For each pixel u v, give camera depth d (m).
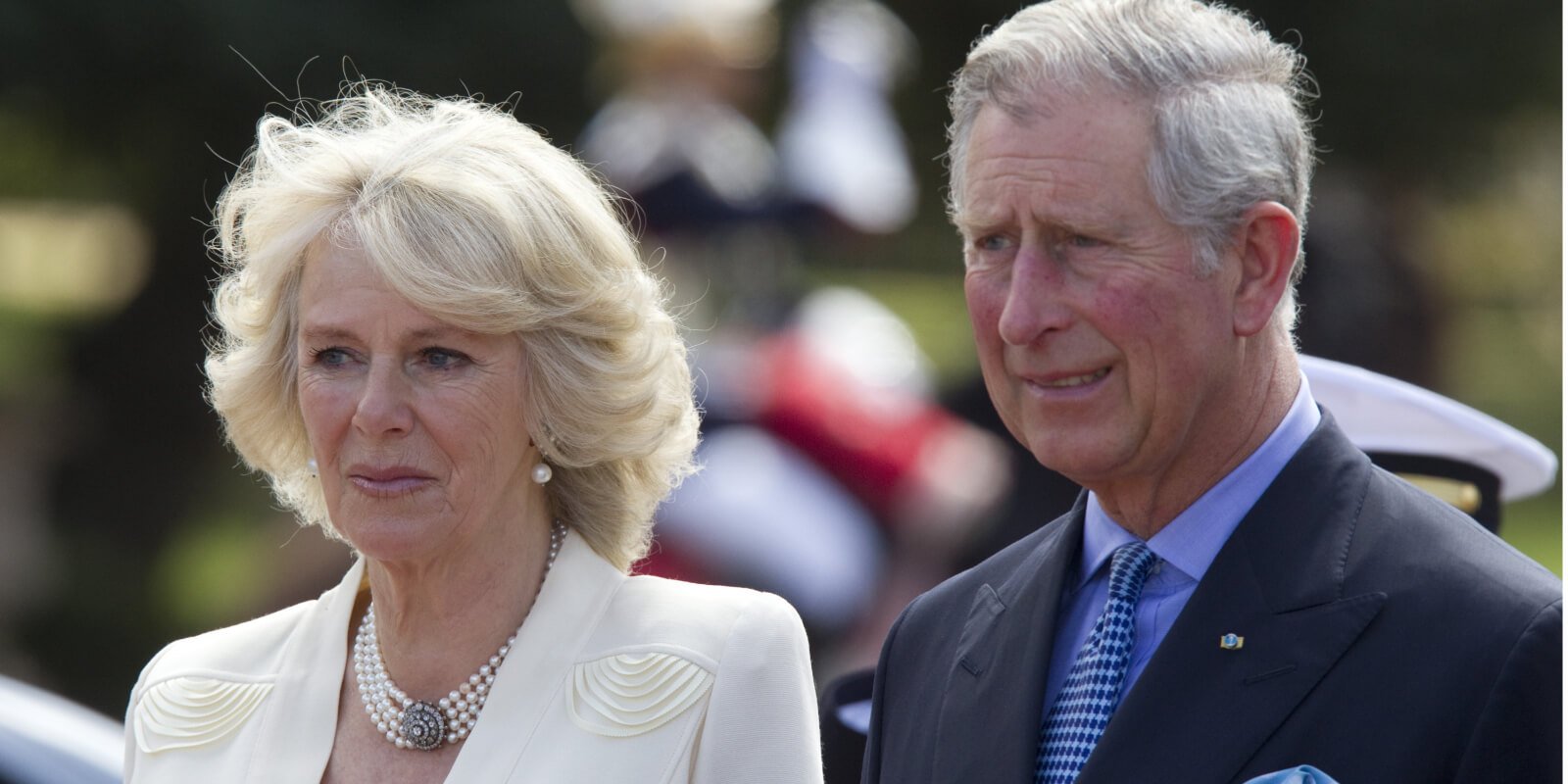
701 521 22.12
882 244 37.69
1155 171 8.46
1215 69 8.62
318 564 21.64
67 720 15.12
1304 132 9.02
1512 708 7.86
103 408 39.06
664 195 25.56
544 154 10.29
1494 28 37.62
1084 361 8.63
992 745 9.18
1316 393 11.70
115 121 34.16
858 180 26.97
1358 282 22.91
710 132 26.06
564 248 9.98
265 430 10.65
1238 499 8.93
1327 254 22.72
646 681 10.16
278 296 10.27
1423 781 7.96
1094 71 8.55
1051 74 8.62
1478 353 52.84
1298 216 8.87
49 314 45.38
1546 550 39.47
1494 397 52.06
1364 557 8.53
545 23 32.69
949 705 9.59
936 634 10.11
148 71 32.75
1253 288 8.72
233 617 30.34
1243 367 8.82
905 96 41.09
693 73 26.11
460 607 10.31
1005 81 8.73
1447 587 8.23
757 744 10.16
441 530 9.88
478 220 9.75
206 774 10.44
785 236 26.20
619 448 10.30
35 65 32.22
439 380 9.84
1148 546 9.13
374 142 10.09
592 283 10.07
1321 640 8.39
